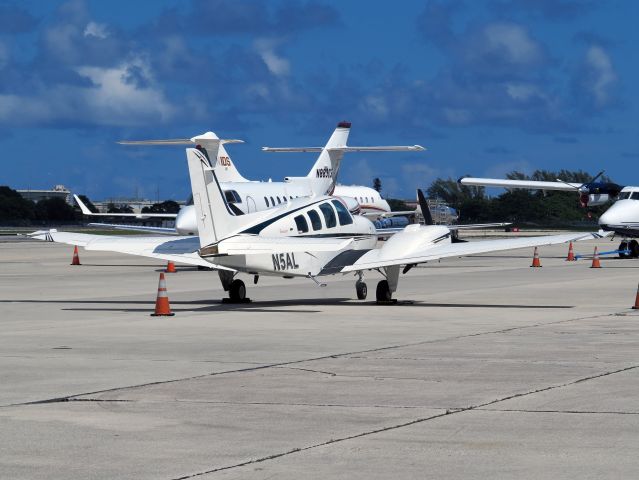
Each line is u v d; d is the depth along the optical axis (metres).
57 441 13.94
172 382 18.66
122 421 15.21
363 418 15.34
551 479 11.92
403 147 75.25
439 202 126.38
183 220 63.12
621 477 11.98
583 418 15.20
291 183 72.19
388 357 21.78
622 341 24.34
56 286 45.28
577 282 46.12
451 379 18.80
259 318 30.45
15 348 23.61
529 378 18.83
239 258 32.12
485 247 32.84
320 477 12.09
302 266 33.34
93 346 23.94
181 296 39.47
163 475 12.20
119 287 44.69
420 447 13.49
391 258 33.19
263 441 13.89
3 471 12.41
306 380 18.80
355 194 86.75
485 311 32.41
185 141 66.50
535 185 84.00
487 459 12.84
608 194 81.25
